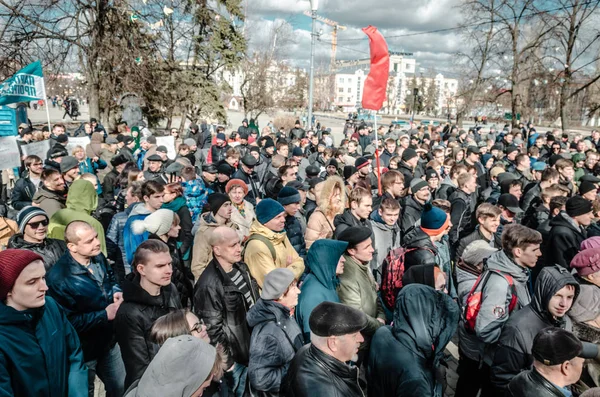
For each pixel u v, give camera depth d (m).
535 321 2.73
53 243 3.80
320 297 3.14
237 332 3.26
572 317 2.96
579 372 2.20
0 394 2.22
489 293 3.07
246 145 12.89
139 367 2.87
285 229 5.02
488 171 9.22
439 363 2.62
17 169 10.58
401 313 2.47
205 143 15.52
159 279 2.95
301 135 17.09
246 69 28.78
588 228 4.96
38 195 5.26
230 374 3.30
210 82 25.23
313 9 16.64
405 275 3.08
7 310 2.35
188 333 2.48
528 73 24.72
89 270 3.33
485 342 3.10
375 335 2.61
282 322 2.85
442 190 7.27
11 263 2.35
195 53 25.11
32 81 8.85
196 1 23.52
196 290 3.29
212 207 4.37
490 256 3.29
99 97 20.97
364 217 4.69
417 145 12.34
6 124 9.35
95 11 19.66
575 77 21.92
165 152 8.66
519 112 25.94
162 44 22.56
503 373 2.79
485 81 27.53
